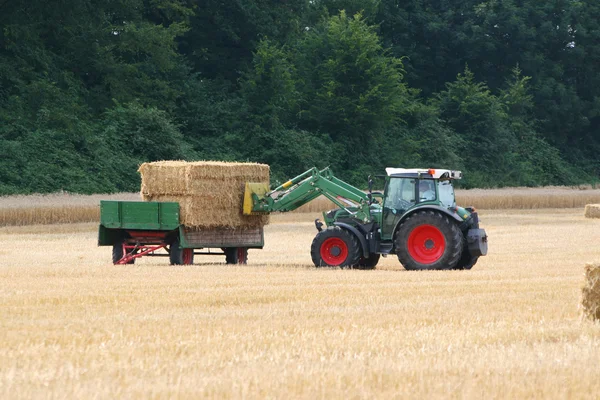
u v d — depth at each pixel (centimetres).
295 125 15688
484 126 18400
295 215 10856
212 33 16300
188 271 4628
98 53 13750
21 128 11931
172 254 5428
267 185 5678
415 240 4938
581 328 2797
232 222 5509
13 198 9456
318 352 2333
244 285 3912
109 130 12750
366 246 5078
